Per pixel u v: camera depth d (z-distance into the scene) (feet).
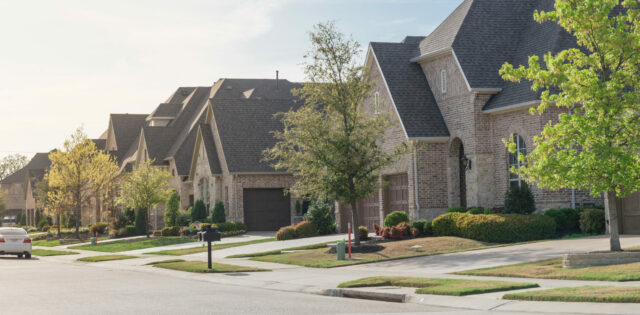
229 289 57.98
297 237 120.26
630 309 37.42
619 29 59.41
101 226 190.80
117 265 93.81
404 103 111.75
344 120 88.63
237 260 89.61
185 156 178.70
